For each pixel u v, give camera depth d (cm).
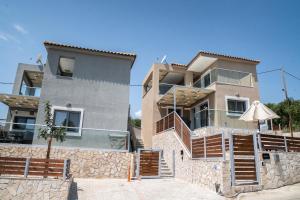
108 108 1677
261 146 1095
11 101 1955
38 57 2030
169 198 959
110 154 1421
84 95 1658
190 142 1312
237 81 1934
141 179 1370
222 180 962
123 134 1487
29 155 1346
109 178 1370
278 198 887
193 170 1228
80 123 1598
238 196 940
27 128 1404
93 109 1648
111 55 1766
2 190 877
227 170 978
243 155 1050
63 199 891
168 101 2156
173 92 1862
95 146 1441
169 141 1653
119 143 1470
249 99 1925
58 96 1614
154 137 2061
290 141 1212
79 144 1430
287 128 2855
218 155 1041
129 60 1806
